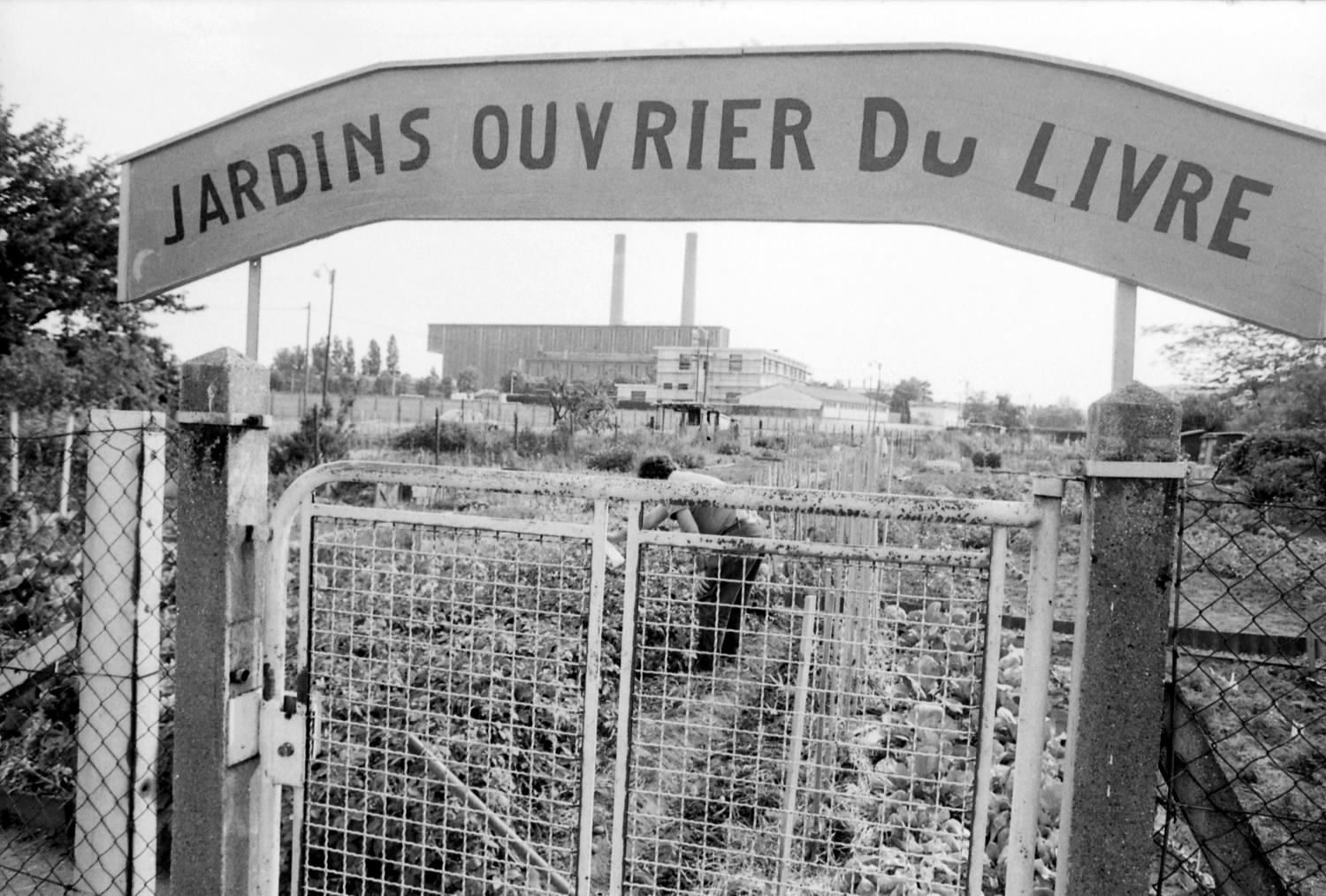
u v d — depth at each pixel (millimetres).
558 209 2682
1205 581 8031
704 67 2557
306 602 2482
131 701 2707
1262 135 2182
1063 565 9375
